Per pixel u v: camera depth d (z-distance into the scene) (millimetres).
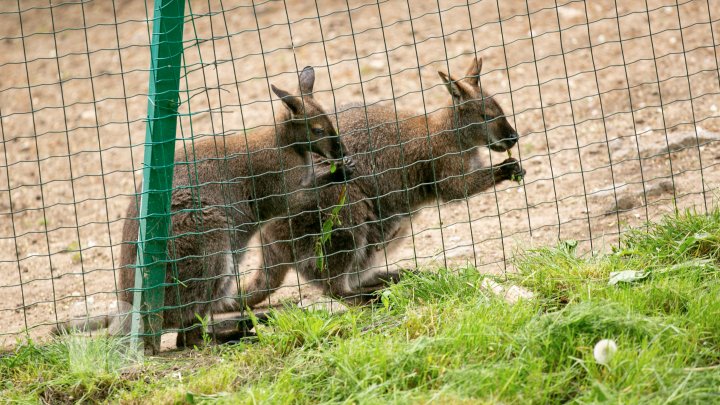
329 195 17266
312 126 17359
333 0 36344
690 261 14953
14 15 38531
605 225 19312
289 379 12672
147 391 13328
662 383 11570
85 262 21516
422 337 13016
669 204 19516
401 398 11695
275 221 17641
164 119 14773
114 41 35594
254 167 17266
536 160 23703
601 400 11570
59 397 13445
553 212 20750
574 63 29344
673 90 26453
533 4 33938
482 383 12000
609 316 12867
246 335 15711
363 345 13008
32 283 20422
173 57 14664
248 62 32344
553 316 13133
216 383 13016
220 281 16219
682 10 31844
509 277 15438
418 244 20062
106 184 26203
